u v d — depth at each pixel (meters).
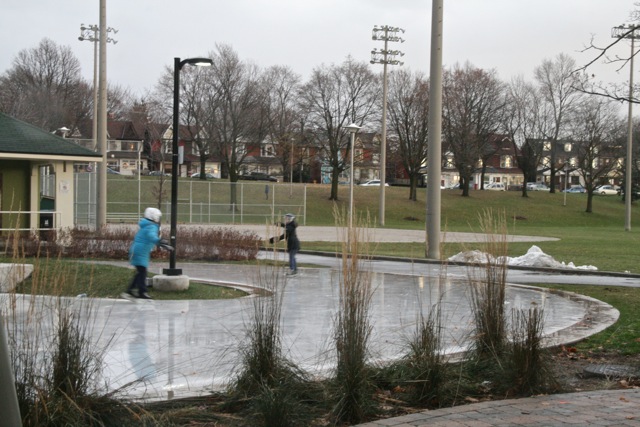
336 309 12.56
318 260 24.34
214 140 67.88
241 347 6.64
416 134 73.00
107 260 21.14
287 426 5.51
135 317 11.41
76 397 5.09
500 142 88.19
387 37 50.00
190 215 48.88
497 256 7.48
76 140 71.75
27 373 4.97
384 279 18.16
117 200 56.81
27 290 11.39
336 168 70.38
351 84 71.44
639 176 82.44
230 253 22.39
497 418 5.70
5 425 3.05
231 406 6.08
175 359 8.29
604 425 5.50
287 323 11.02
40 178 30.48
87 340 5.61
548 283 17.94
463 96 76.12
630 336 9.80
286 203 60.44
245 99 67.56
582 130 77.50
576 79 22.20
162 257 22.50
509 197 79.62
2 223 27.38
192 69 67.81
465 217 69.44
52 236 21.52
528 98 82.19
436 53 23.77
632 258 26.78
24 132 27.50
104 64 28.14
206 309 12.38
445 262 9.75
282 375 6.21
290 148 76.25
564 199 79.38
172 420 5.54
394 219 67.25
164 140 73.00
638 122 76.31
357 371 5.94
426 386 6.34
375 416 5.92
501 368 6.77
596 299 14.27
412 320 11.40
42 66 87.94
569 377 7.45
